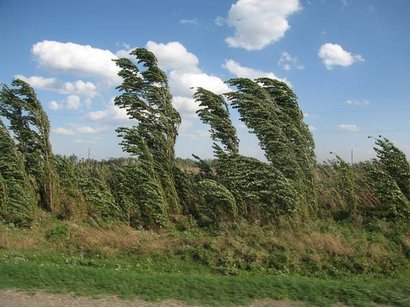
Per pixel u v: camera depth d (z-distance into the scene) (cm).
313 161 1752
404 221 1482
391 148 1582
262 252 1299
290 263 1250
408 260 1261
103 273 955
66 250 1400
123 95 1812
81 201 1781
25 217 1708
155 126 1841
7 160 1775
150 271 1214
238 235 1416
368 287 850
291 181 1605
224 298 812
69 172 1867
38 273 935
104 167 1956
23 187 1777
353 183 1656
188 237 1440
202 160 1806
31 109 1862
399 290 831
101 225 1636
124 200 1705
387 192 1520
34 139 1877
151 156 1762
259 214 1590
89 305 769
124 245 1387
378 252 1270
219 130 1756
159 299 803
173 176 1819
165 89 1853
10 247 1423
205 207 1667
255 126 1705
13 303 775
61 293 828
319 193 1697
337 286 862
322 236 1349
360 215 1552
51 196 1838
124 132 1770
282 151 1659
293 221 1513
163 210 1678
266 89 1791
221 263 1273
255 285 877
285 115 1734
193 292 840
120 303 782
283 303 797
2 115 1861
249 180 1612
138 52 1823
